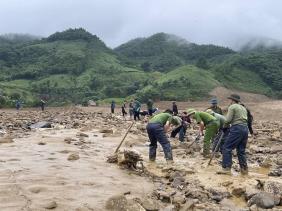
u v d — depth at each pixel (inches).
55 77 5093.5
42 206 261.6
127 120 1246.3
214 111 568.4
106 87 4365.2
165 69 6569.9
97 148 545.3
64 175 353.4
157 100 3467.0
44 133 724.7
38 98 3735.2
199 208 287.1
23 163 401.7
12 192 291.0
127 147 578.6
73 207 266.7
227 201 306.3
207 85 3897.6
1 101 2696.9
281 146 639.8
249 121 446.3
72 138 641.6
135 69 5895.7
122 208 266.5
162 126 458.0
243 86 4301.2
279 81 4586.6
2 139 568.1
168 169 407.8
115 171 389.4
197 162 471.5
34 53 6117.1
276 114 1768.0
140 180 362.9
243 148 403.9
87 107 2677.2
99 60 5974.4
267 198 296.5
